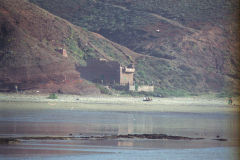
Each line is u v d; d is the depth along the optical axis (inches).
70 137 5900.6
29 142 5388.8
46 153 4717.0
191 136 6476.4
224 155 4918.8
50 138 5748.0
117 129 7135.8
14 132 6338.6
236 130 7534.5
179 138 6122.1
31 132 6407.5
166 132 6909.5
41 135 6107.3
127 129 7185.0
